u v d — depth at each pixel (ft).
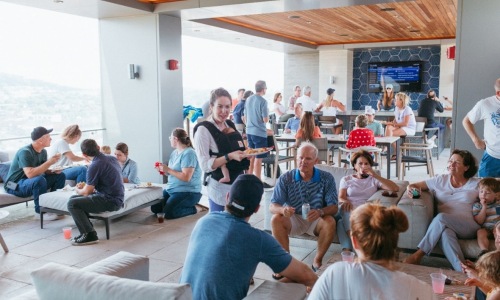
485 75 15.74
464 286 8.50
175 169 17.81
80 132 20.67
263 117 23.07
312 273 7.77
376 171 15.05
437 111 36.65
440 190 12.98
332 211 12.30
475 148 16.10
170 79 23.61
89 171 15.10
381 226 5.53
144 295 5.50
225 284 6.95
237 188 7.44
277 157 23.94
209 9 21.67
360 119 22.95
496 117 14.08
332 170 15.07
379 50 44.62
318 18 29.01
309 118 23.32
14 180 17.83
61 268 6.33
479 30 15.66
